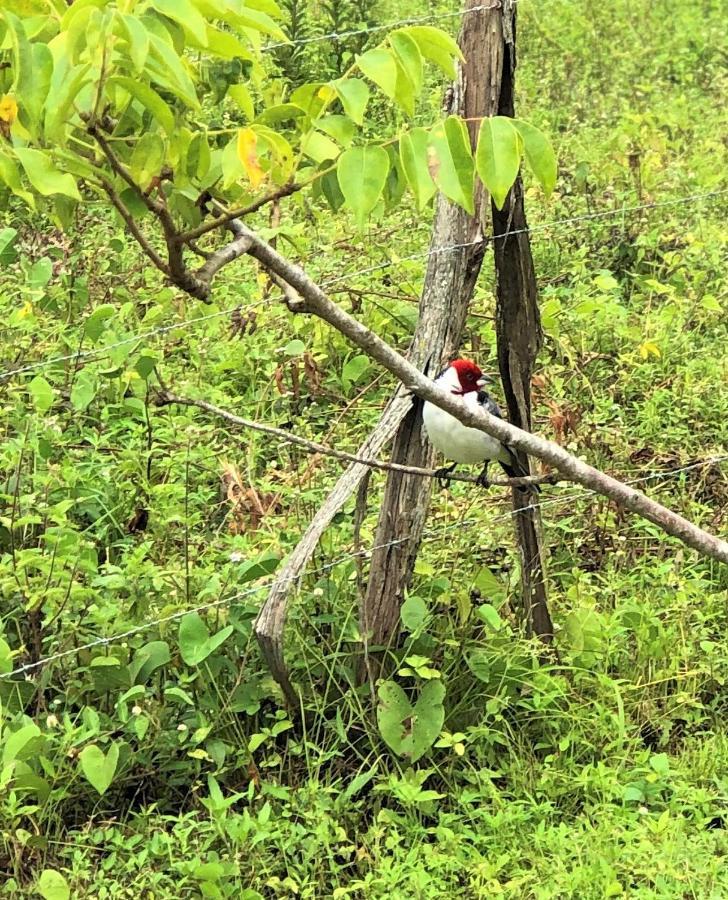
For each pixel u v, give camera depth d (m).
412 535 8.95
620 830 8.12
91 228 15.01
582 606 10.03
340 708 9.00
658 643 9.77
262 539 10.05
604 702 9.35
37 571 9.58
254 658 9.12
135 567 9.16
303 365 13.12
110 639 8.43
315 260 14.37
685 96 21.67
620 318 14.09
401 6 23.86
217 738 8.73
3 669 8.09
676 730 9.50
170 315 13.49
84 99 4.53
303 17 18.98
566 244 16.06
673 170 17.42
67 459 10.80
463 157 5.10
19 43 4.30
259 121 5.27
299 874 7.90
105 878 7.80
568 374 13.35
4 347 12.26
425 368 8.81
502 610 9.97
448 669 9.27
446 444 8.79
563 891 7.57
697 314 14.84
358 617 9.18
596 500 11.34
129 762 8.36
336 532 10.18
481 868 7.66
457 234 8.70
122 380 10.81
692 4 26.73
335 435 11.99
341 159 5.02
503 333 9.05
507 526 11.00
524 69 22.27
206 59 5.70
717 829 8.34
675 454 12.40
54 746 8.34
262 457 11.97
